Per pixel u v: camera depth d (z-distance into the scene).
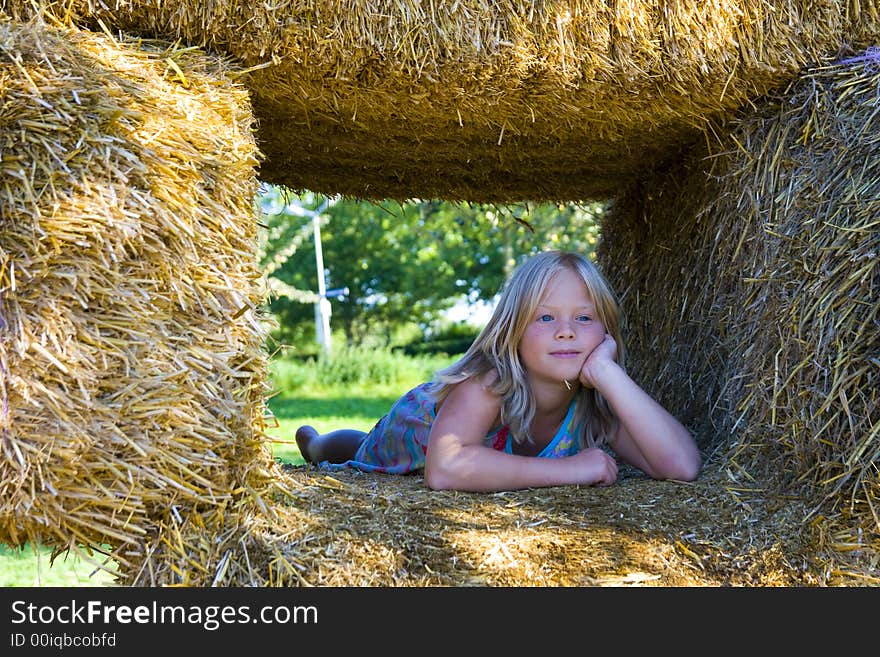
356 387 13.97
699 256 3.03
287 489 2.11
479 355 2.62
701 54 2.43
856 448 2.11
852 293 2.18
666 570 1.95
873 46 2.52
